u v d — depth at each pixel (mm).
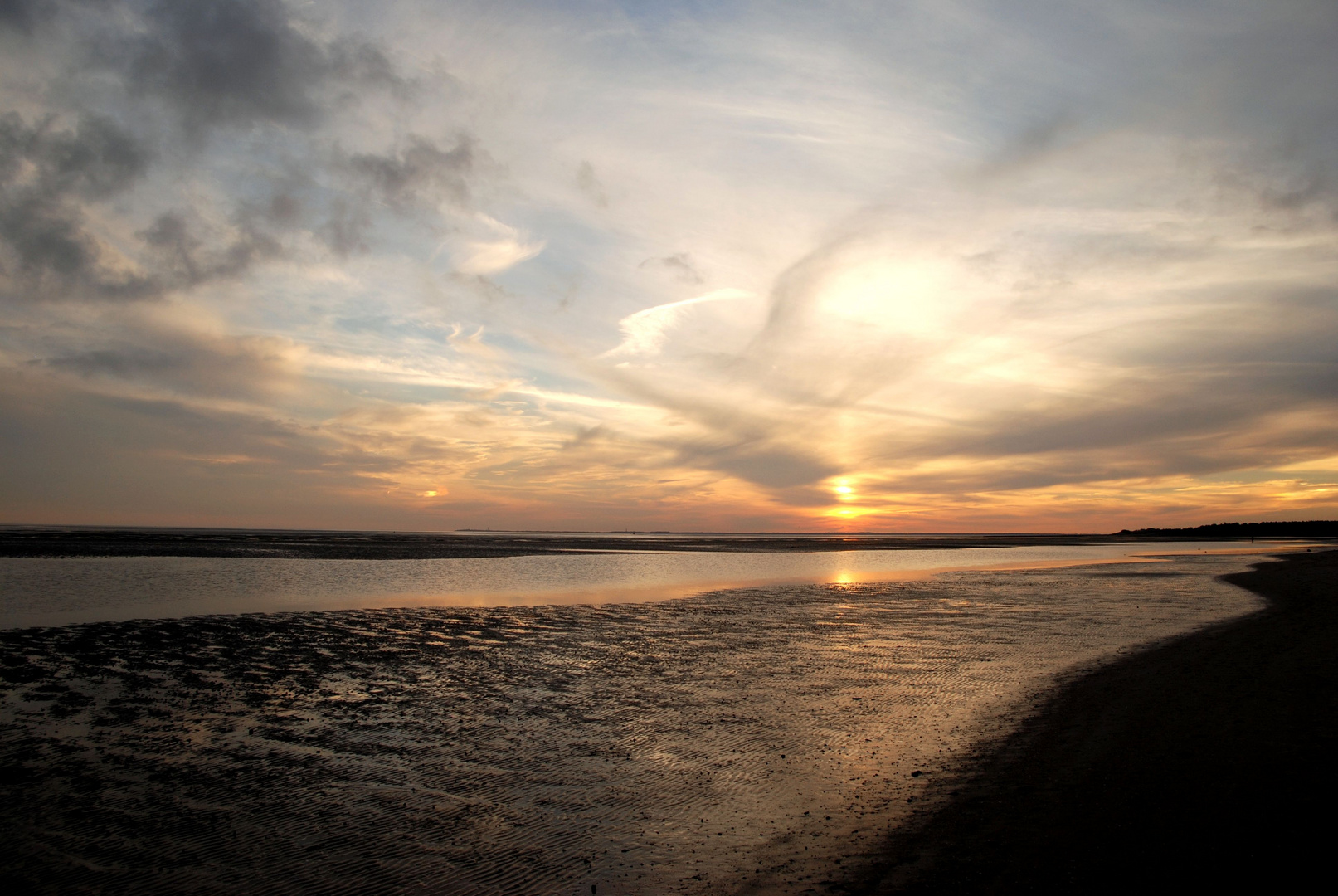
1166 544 113250
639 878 6914
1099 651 17891
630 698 13836
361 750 10758
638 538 169875
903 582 38531
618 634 21203
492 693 14258
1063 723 11461
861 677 15453
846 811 8367
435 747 10883
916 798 8641
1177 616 24281
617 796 8945
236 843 7680
